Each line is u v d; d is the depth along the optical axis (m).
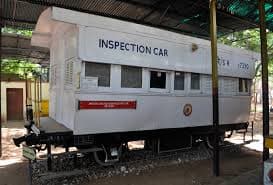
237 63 9.24
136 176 6.41
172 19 9.88
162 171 6.84
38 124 6.13
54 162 6.99
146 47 6.76
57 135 5.66
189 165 7.43
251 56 9.89
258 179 5.63
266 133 6.34
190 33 11.49
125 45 6.39
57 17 5.47
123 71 6.44
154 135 7.43
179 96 7.48
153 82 7.01
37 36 7.72
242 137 11.98
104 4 8.23
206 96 8.20
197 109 7.96
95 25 5.94
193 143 8.91
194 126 7.90
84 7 8.36
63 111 6.57
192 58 7.77
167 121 7.23
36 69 18.88
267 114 6.39
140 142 10.36
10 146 9.61
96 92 5.97
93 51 5.90
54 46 7.58
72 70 6.05
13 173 6.53
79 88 5.74
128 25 6.46
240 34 17.58
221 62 8.59
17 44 11.34
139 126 6.70
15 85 16.80
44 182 5.86
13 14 8.43
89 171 6.41
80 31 5.74
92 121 5.93
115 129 6.28
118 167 6.85
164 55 7.11
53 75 7.70
